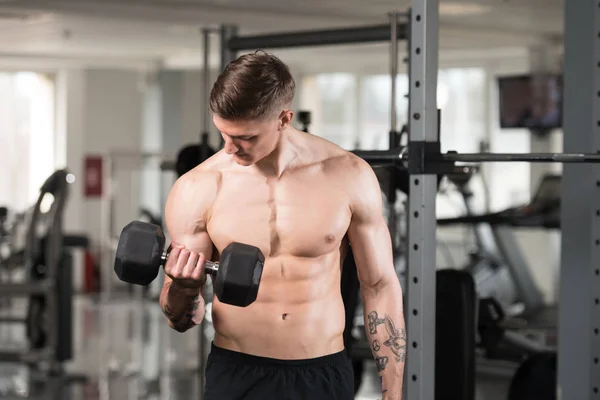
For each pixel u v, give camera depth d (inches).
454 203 478.3
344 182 109.3
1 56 547.8
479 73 528.4
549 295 484.1
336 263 110.6
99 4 377.1
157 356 346.0
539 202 328.2
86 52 530.9
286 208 107.7
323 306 109.0
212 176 110.0
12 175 574.6
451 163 135.2
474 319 177.0
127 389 288.8
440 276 175.8
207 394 110.4
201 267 97.8
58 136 575.5
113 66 556.7
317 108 571.5
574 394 162.2
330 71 562.9
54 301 313.4
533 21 416.5
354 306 166.6
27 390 287.7
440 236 503.8
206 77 210.2
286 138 109.5
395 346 112.0
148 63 554.3
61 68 570.9
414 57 134.1
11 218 490.3
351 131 564.7
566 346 163.5
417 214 135.1
